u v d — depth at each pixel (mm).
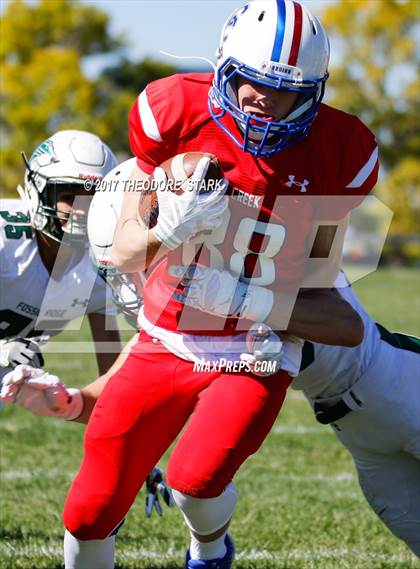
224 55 8656
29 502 14539
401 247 74812
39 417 20578
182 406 9180
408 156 85812
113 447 8914
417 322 36469
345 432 10820
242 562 11922
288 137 8688
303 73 8539
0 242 10836
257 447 8922
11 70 85812
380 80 86000
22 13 89688
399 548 12656
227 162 8859
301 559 12086
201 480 8656
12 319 11281
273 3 8641
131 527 13492
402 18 85312
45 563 11836
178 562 12023
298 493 15219
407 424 10328
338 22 86188
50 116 85500
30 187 10711
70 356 28031
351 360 10156
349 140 8984
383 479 10930
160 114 8914
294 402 22797
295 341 9367
